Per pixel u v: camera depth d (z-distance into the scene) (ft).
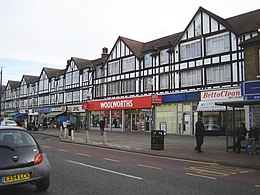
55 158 39.88
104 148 57.11
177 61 96.17
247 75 63.41
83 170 30.45
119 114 119.34
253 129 46.88
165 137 82.23
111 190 21.94
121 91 118.73
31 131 118.11
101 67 130.72
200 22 90.48
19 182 19.31
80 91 145.69
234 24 87.20
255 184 25.11
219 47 84.84
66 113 152.66
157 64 103.30
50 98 172.65
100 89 131.34
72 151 49.65
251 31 76.64
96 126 132.05
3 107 247.91
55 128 148.15
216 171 31.78
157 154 46.11
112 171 30.01
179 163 37.65
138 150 51.01
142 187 23.07
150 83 104.58
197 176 28.40
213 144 60.80
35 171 20.16
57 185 23.54
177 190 22.31
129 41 120.78
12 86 234.79
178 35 107.76
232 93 79.46
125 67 118.01
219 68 84.43
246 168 34.47
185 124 92.48
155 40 118.42
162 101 99.25
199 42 90.22
